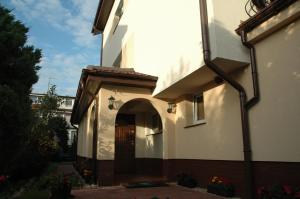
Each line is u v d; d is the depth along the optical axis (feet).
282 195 15.75
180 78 25.43
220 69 20.99
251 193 19.51
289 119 17.35
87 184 28.71
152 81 31.24
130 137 40.45
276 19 18.16
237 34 21.26
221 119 24.22
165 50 29.25
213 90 25.77
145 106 38.42
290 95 17.43
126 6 48.08
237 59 20.67
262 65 19.95
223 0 21.50
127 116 41.14
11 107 19.03
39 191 23.93
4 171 24.17
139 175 35.94
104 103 30.01
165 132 32.14
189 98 30.86
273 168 18.26
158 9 32.17
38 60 25.16
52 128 48.80
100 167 28.37
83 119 51.26
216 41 20.29
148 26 35.53
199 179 26.91
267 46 19.62
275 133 18.31
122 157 39.29
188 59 24.17
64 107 109.60
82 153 49.49
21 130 20.45
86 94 37.29
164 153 31.73
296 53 17.22
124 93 31.24
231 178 22.35
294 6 16.87
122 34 49.44
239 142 21.79
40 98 50.96
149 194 23.22
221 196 21.95
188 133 29.63
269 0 20.99
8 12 22.74
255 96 19.99
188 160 29.17
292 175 16.84
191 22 24.04
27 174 34.60
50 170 44.50
